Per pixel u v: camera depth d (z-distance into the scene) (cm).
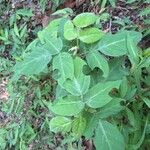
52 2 65
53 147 56
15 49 65
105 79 42
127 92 42
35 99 59
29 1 68
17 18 67
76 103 38
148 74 45
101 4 60
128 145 41
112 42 42
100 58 41
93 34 42
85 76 40
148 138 43
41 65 41
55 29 46
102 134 38
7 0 70
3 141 60
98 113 39
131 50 41
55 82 57
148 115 44
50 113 57
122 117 43
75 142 53
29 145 58
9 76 64
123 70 43
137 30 54
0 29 68
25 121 60
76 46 43
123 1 59
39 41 52
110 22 57
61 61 41
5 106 62
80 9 63
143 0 57
